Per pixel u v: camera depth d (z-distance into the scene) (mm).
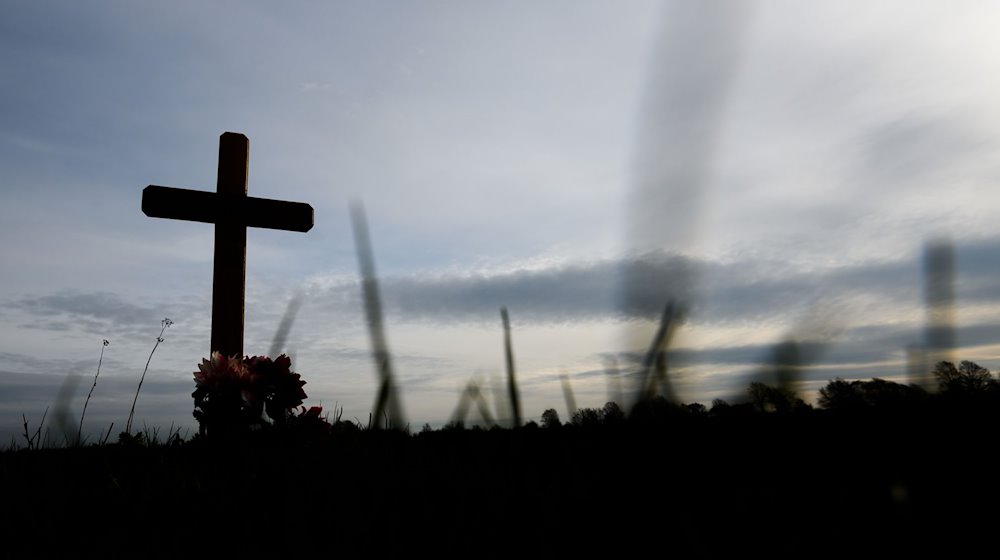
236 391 3506
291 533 1706
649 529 1070
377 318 1065
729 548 947
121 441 3635
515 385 1158
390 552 1448
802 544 910
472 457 2080
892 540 858
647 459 1073
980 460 883
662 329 663
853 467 974
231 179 5523
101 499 2389
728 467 1063
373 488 1993
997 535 795
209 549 1706
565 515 1339
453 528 1513
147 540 1856
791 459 1031
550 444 1871
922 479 910
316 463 2639
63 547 1885
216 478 2604
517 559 1245
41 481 2752
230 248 5418
